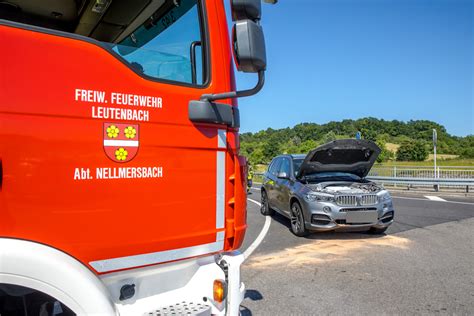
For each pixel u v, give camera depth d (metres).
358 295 4.45
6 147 1.50
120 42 2.53
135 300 1.97
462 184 15.38
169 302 2.06
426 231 7.96
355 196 7.20
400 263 5.73
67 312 1.71
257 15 1.95
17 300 1.65
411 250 6.48
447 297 4.33
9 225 1.50
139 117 1.88
